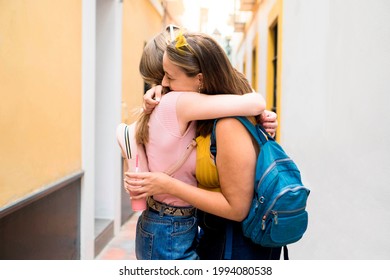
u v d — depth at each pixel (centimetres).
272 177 114
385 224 143
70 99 271
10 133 188
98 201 408
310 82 254
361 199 164
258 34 626
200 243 139
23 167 203
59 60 249
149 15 576
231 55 1324
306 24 270
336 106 199
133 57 480
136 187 118
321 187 222
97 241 351
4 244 186
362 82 166
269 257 133
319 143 229
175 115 120
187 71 120
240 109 117
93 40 319
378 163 150
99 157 404
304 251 253
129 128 132
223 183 120
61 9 250
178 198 127
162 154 124
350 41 181
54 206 248
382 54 149
